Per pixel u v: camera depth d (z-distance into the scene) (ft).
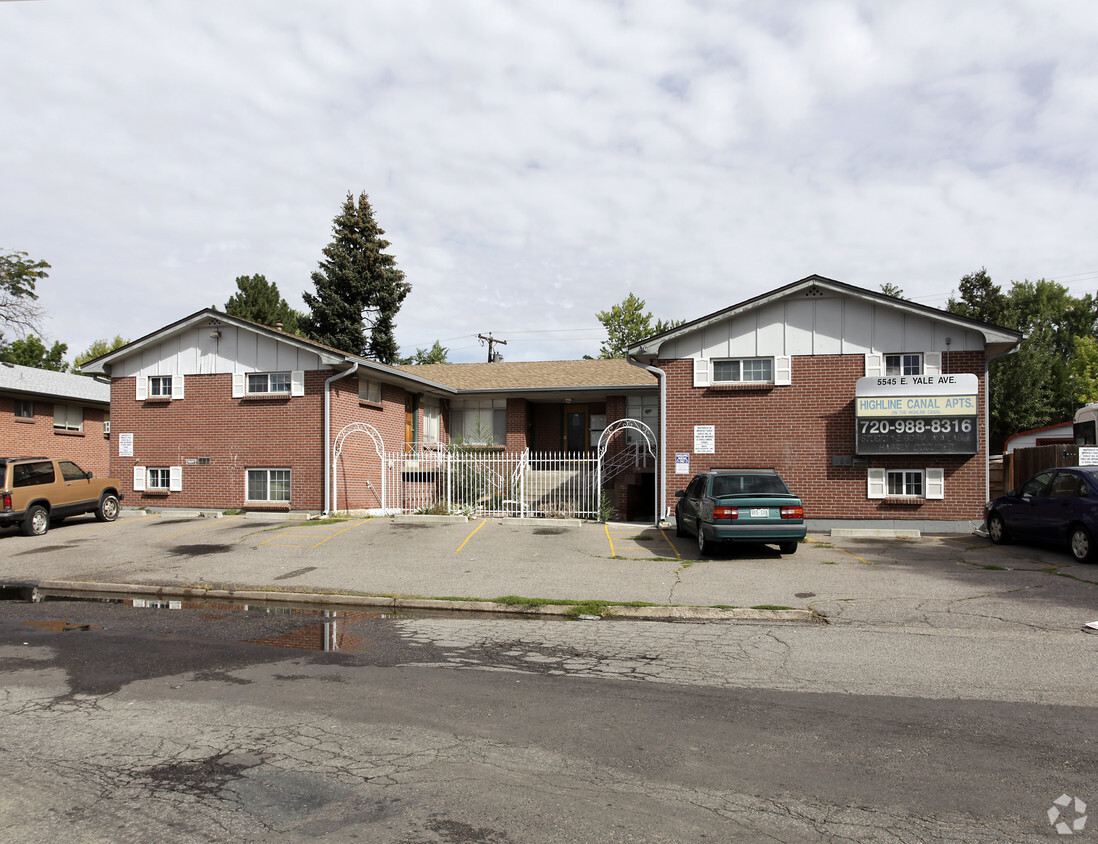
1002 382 117.70
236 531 53.72
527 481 74.08
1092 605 29.73
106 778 14.39
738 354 56.95
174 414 68.49
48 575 39.81
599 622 29.27
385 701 19.03
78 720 17.74
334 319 133.28
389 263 141.90
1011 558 41.06
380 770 14.67
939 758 15.25
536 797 13.44
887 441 53.62
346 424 66.64
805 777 14.33
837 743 16.10
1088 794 13.56
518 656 23.79
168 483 68.33
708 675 21.52
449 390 82.12
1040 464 62.18
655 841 11.84
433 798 13.41
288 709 18.44
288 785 13.99
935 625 27.53
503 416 87.76
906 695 19.54
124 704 18.92
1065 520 39.75
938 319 53.88
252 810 12.98
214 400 67.31
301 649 24.76
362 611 31.91
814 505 55.42
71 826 12.44
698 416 57.36
